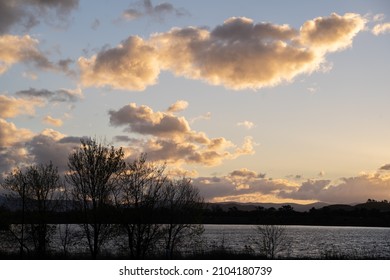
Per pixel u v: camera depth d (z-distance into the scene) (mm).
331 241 112062
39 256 42594
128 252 42469
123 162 43188
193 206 45656
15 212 45344
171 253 43719
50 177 45938
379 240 123062
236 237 114125
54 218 44594
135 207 42031
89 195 42500
